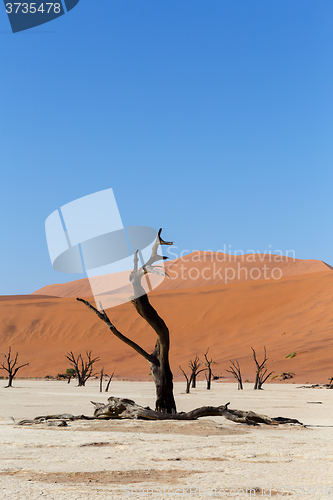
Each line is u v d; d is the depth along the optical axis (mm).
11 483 6781
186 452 9516
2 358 95188
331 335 74312
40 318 113250
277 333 83500
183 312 106062
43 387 50344
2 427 14891
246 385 55875
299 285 103875
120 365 82688
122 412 16016
